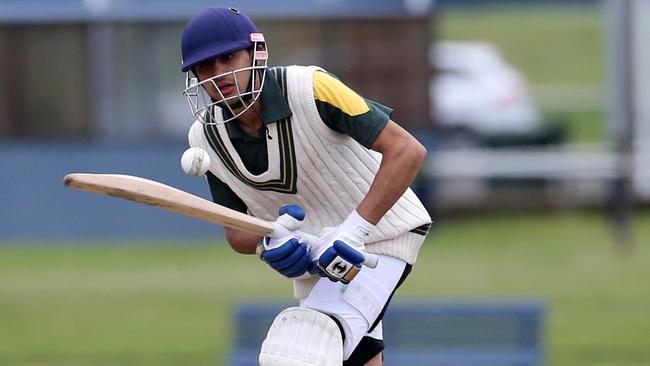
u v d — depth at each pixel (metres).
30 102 50.12
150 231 50.53
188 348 30.41
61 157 50.22
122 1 49.44
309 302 16.70
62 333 32.53
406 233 16.78
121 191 14.64
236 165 16.08
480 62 65.44
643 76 54.06
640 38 53.91
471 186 55.78
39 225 50.59
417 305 26.78
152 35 49.59
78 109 50.16
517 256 44.66
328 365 16.09
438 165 50.69
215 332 32.31
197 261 44.81
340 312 16.47
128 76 49.91
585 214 55.03
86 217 50.56
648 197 54.94
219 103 15.44
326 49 49.38
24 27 49.56
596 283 38.72
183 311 35.34
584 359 28.38
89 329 33.00
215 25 15.23
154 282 40.47
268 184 16.16
